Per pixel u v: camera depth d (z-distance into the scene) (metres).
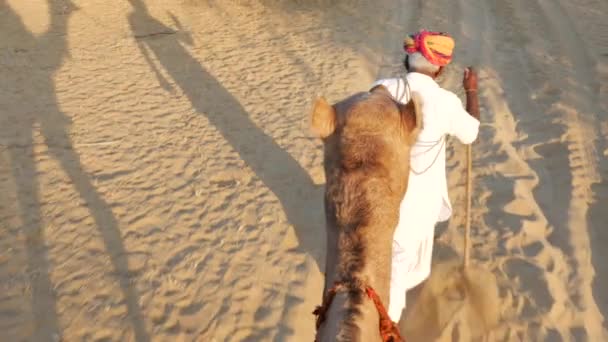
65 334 4.81
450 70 10.07
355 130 3.04
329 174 3.00
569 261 5.49
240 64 10.60
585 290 5.12
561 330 4.73
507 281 5.22
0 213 6.34
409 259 3.94
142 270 5.50
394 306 3.80
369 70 10.29
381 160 2.95
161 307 5.07
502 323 4.80
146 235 5.99
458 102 3.96
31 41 11.73
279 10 13.95
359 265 2.74
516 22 12.34
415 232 3.98
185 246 5.82
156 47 11.51
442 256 5.56
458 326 4.77
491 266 5.41
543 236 5.84
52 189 6.76
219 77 10.02
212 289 5.26
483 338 4.68
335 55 10.91
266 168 7.18
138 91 9.45
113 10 13.82
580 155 7.21
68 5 14.08
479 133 7.86
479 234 5.88
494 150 7.42
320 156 7.43
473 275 5.27
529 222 5.96
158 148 7.67
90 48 11.43
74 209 6.40
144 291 5.25
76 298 5.18
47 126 8.25
